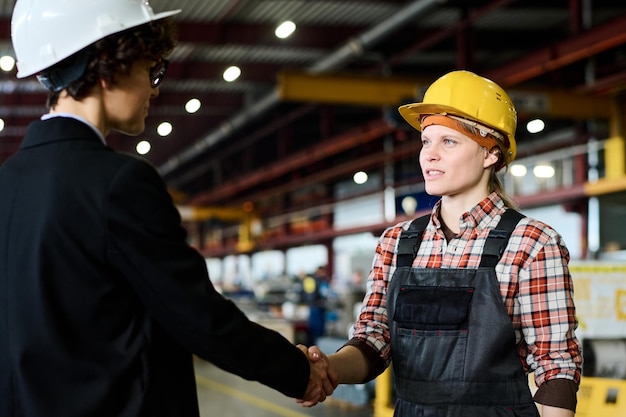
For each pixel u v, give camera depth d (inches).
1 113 844.0
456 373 69.5
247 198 1214.9
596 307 203.2
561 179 662.5
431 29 601.6
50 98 61.3
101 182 54.8
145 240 54.2
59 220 54.2
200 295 55.6
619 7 553.0
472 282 70.9
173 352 58.5
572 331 69.9
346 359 72.9
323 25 585.9
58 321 53.5
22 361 53.5
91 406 53.1
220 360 57.5
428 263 75.0
